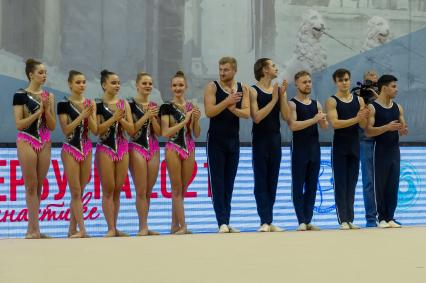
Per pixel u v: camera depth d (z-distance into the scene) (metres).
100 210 18.95
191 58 20.56
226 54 20.83
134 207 19.11
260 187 16.59
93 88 19.92
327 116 17.11
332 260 9.90
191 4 20.56
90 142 16.27
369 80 19.36
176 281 7.96
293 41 21.36
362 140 18.55
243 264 9.49
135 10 20.20
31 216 15.78
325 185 20.50
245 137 20.75
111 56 20.03
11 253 11.31
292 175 16.84
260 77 16.80
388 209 17.33
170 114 16.72
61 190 18.80
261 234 15.05
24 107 15.64
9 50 19.22
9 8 19.22
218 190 16.34
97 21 19.95
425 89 22.16
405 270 8.80
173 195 16.88
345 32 21.72
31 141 15.62
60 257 10.61
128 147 16.62
